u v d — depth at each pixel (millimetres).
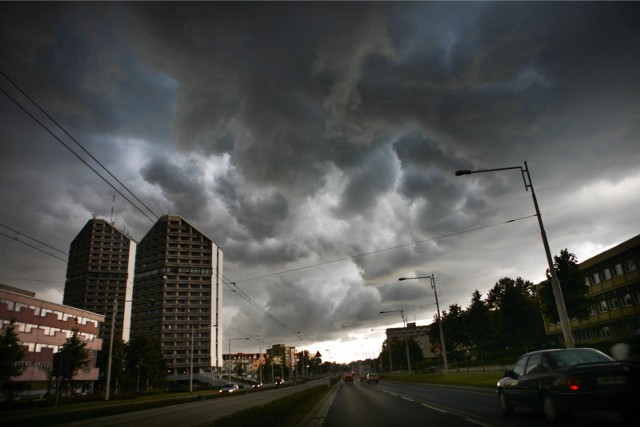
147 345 89375
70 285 142750
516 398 11312
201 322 132750
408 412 15117
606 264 50812
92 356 73312
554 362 10000
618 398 8422
